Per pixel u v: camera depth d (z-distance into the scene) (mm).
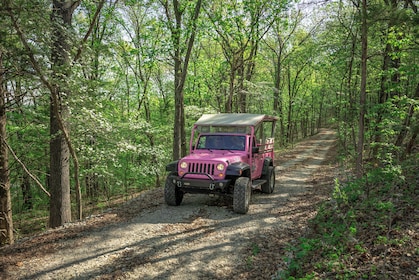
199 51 23016
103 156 9375
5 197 8367
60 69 6609
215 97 23531
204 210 7387
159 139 21609
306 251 4438
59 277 4168
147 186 20797
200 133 8625
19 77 7199
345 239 4633
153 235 5727
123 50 14648
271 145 10125
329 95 38219
